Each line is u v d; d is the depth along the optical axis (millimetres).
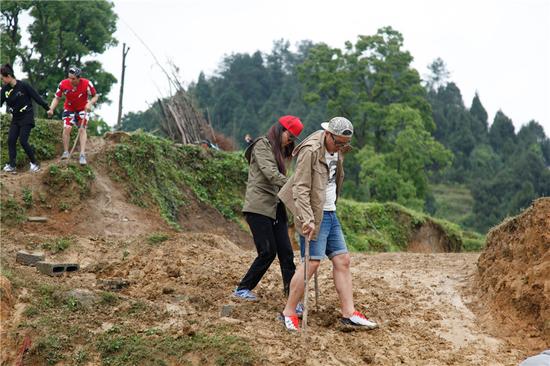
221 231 15273
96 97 13344
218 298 8016
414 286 9102
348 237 20812
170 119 19859
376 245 21312
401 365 6797
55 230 11695
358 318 7340
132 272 9016
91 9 30625
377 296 8625
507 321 7734
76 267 9016
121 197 13375
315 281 7656
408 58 41875
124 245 10453
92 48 31781
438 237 24484
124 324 7125
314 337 7004
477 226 56844
